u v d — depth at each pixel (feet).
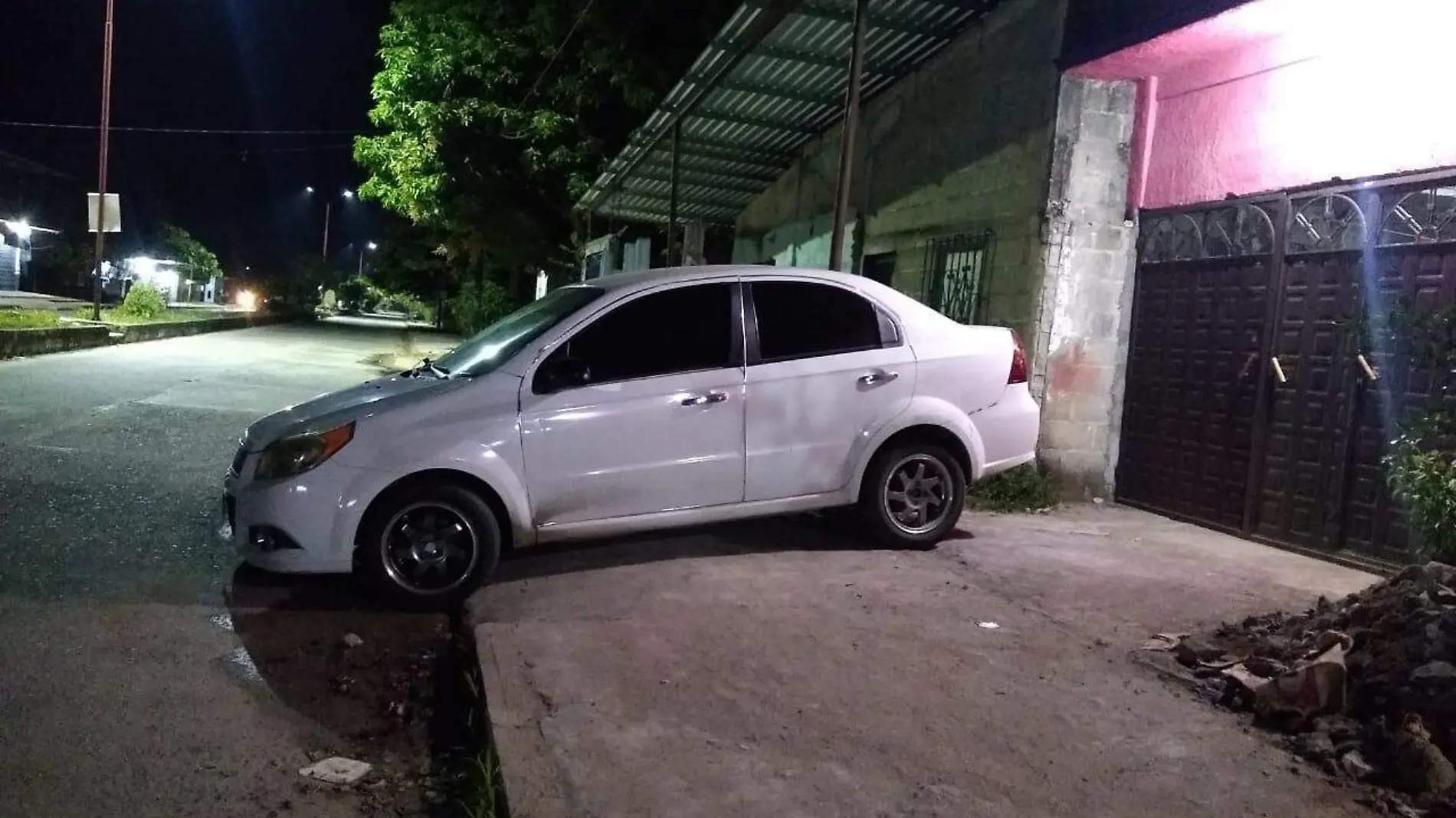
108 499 25.61
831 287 22.22
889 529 22.48
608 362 20.31
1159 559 22.44
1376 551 21.49
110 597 18.90
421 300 168.14
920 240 36.06
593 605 18.51
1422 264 20.54
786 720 13.67
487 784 12.08
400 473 18.60
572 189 70.64
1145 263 28.30
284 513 18.40
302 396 47.62
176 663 16.12
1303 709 13.48
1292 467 23.52
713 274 21.45
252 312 124.06
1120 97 28.17
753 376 21.06
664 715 13.76
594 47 65.92
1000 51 31.04
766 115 43.11
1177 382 27.09
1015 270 29.60
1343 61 22.36
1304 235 23.31
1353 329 19.90
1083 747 13.05
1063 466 28.86
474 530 19.15
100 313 82.74
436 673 16.47
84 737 13.48
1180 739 13.30
